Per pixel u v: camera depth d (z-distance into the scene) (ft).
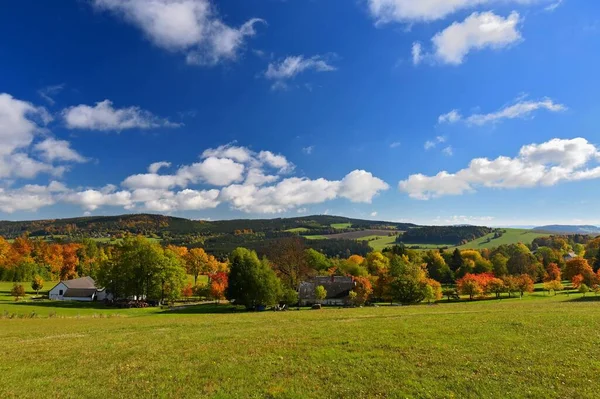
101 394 53.01
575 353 64.75
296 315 146.10
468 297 330.75
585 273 328.29
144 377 59.77
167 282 287.07
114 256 327.47
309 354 70.18
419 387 52.34
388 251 574.56
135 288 286.05
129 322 134.92
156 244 307.17
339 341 79.56
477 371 57.67
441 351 68.74
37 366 67.10
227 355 71.61
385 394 50.70
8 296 339.57
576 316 100.73
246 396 51.31
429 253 508.94
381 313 140.36
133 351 76.89
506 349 68.33
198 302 316.19
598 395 48.06
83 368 65.41
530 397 48.34
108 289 335.67
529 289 309.83
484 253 565.94
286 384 55.16
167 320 141.08
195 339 88.17
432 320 104.73
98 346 82.94
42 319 157.99
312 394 51.34
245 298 245.86
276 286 257.75
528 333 80.53
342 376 57.67
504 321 95.71
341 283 327.67
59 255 488.85
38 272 453.99
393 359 65.00
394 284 269.64
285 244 356.59
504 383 52.65
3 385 57.16
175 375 60.34
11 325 131.54
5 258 440.86
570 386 50.98
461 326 91.40
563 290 343.67
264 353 72.18
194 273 431.02
